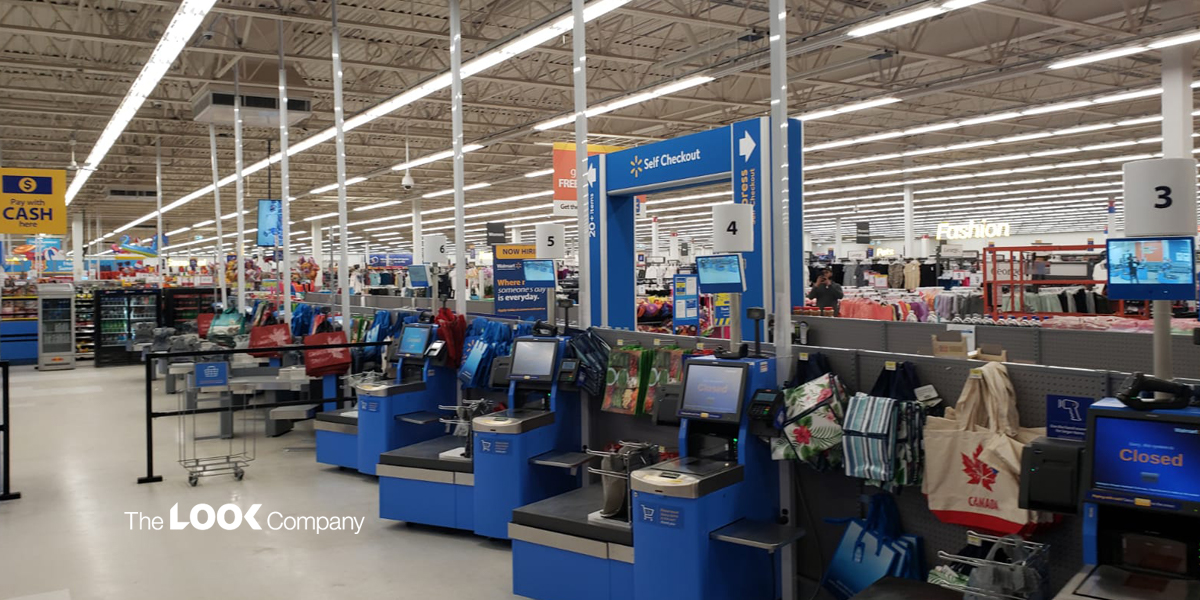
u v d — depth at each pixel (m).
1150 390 2.38
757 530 3.71
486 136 18.92
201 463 7.59
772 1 4.51
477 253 28.91
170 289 16.98
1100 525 2.54
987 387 3.33
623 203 8.62
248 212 38.50
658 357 4.71
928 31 13.45
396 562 4.93
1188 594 2.27
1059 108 14.90
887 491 3.78
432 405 6.75
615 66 15.79
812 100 17.53
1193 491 2.20
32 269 22.83
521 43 10.02
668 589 3.64
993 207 37.47
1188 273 2.74
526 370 5.24
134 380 14.23
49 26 13.02
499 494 5.00
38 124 20.06
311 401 7.61
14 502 6.34
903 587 3.21
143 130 20.62
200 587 4.55
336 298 12.91
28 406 11.27
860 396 3.59
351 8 12.15
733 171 6.97
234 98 12.91
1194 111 15.36
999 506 3.18
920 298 12.75
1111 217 24.50
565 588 4.20
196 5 8.50
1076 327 7.91
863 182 28.53
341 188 9.37
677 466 3.88
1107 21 12.04
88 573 4.79
